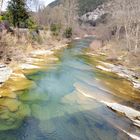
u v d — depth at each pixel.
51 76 16.20
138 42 31.38
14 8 29.39
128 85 16.27
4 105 10.23
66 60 23.69
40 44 30.92
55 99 11.74
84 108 10.98
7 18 29.23
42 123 9.02
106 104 11.84
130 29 34.38
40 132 8.34
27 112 9.83
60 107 10.79
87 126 9.21
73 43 45.22
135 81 17.50
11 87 12.61
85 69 19.98
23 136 7.95
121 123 9.82
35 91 12.62
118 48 32.88
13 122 8.84
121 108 11.50
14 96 11.45
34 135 8.09
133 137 8.73
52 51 29.27
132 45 31.56
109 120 9.98
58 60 23.03
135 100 13.09
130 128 9.45
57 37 43.12
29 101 11.08
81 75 17.56
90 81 16.06
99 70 20.20
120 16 37.25
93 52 33.03
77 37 62.69
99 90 14.16
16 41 23.00
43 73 16.67
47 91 12.87
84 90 13.80
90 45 42.34
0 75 13.94
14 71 15.78
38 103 10.97
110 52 31.23
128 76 18.92
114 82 16.61
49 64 20.28
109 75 18.69
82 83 15.32
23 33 27.61
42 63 20.20
